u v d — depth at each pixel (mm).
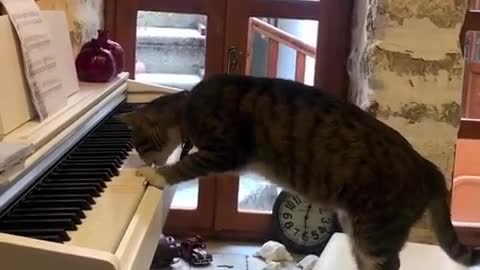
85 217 1417
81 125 1980
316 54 3574
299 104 2029
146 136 2014
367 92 3123
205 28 3537
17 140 1511
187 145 2078
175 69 3561
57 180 1646
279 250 3484
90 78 2539
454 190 3414
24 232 1284
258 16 3527
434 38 3074
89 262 1081
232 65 3543
